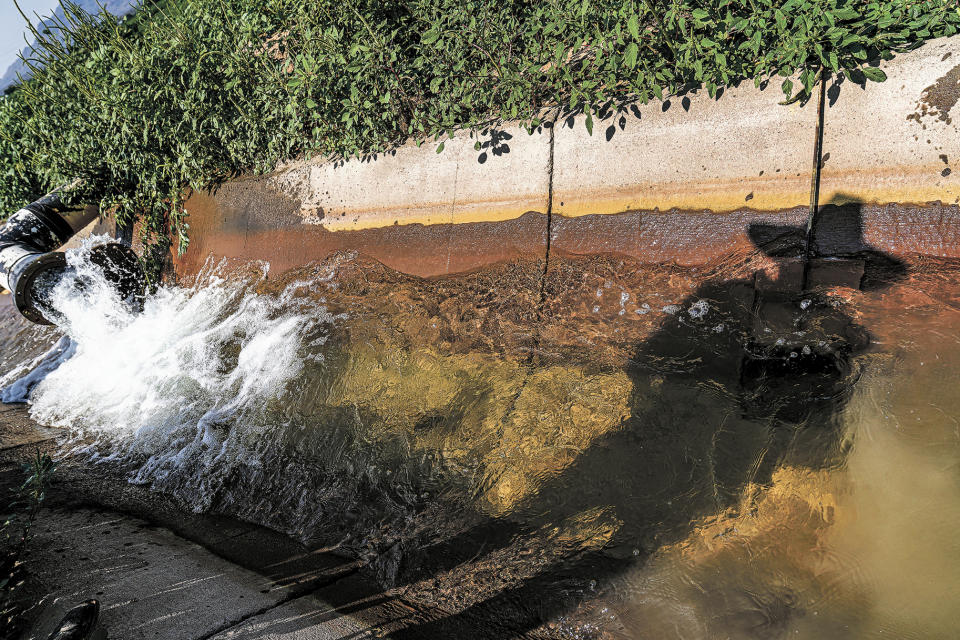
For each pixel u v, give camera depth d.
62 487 4.50
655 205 4.22
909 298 3.34
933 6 3.24
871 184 3.50
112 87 7.01
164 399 5.55
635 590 2.68
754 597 2.50
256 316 6.01
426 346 4.56
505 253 4.86
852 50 3.41
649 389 3.58
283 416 4.64
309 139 6.23
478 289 4.82
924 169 3.35
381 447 4.01
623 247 4.35
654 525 2.95
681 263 4.13
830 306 3.55
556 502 3.26
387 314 5.05
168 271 7.71
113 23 7.55
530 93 4.66
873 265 3.51
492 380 4.05
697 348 3.70
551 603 2.72
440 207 5.23
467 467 3.65
